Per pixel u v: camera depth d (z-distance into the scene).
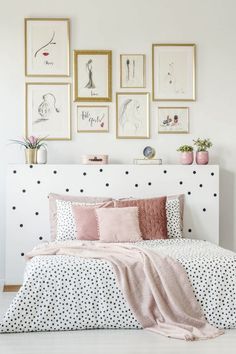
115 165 4.29
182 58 4.52
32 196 4.23
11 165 4.22
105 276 2.97
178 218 4.15
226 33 4.52
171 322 2.90
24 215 4.23
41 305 2.93
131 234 3.85
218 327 2.98
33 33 4.45
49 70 4.47
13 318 2.90
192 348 2.64
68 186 4.26
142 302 2.97
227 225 4.52
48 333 2.90
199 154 4.36
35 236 4.24
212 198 4.33
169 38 4.52
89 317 2.95
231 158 4.52
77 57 4.47
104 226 3.86
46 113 4.47
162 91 4.52
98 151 4.50
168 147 4.52
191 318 2.92
